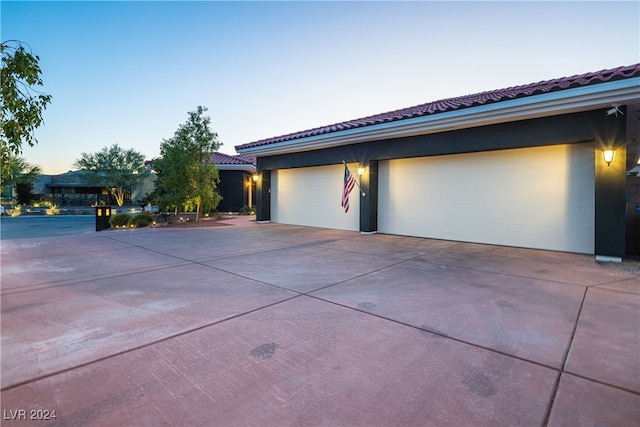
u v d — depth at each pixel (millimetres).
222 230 12188
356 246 8492
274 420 1934
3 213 25953
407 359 2668
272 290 4605
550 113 7105
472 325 3361
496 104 7430
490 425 1880
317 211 13203
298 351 2812
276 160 14180
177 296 4328
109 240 9617
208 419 1942
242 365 2578
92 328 3283
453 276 5387
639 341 2963
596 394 2166
